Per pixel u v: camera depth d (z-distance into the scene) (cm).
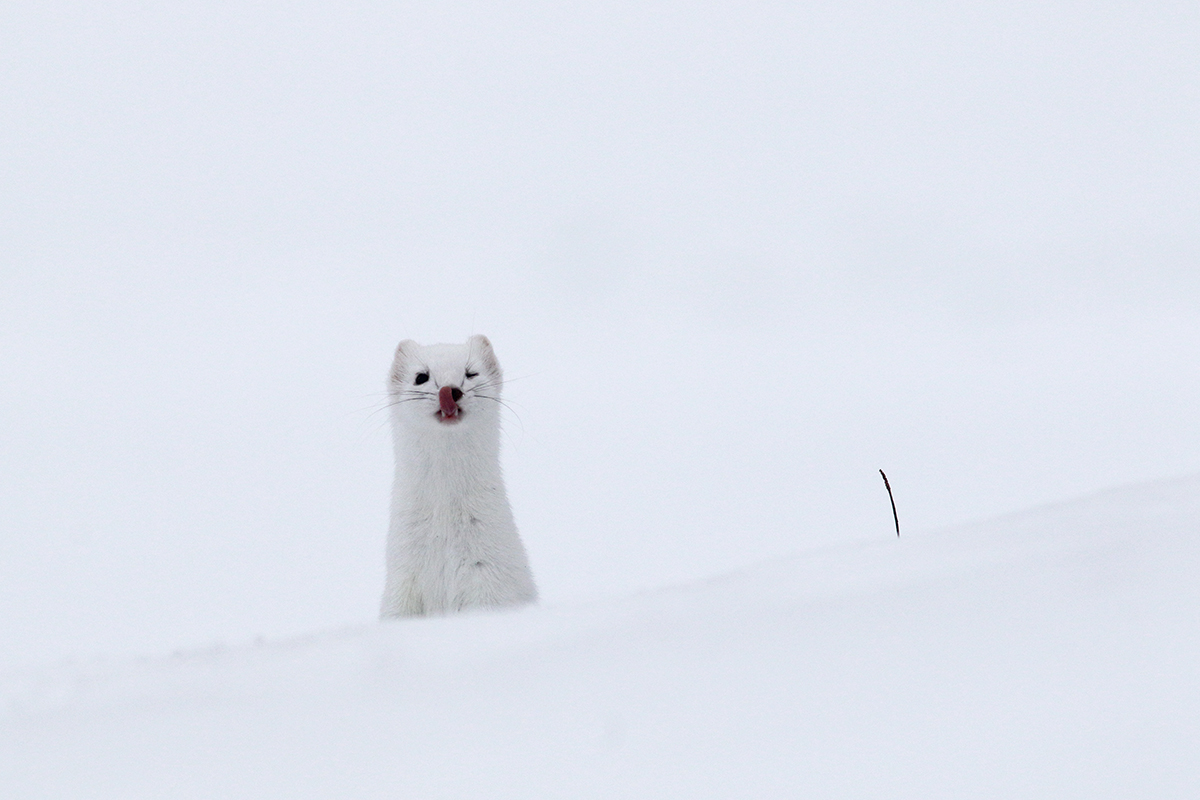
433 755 712
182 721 789
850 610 844
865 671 758
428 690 799
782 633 822
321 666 874
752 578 972
